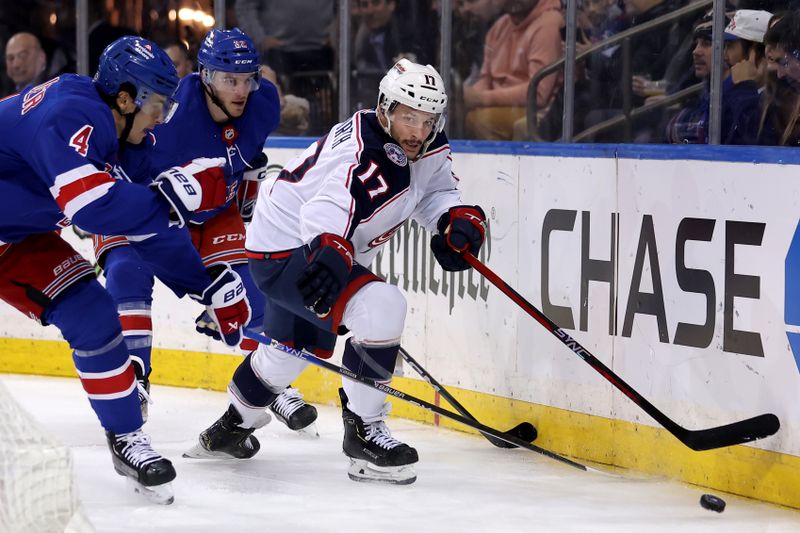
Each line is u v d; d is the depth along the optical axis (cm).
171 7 2273
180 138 1548
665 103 1811
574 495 1305
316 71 2183
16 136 1162
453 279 1669
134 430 1291
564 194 1513
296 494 1300
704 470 1343
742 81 1697
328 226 1205
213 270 1420
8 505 495
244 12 2234
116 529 1148
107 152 1183
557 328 1312
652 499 1289
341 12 2072
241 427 1442
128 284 1620
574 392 1507
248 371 1411
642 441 1421
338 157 1247
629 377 1434
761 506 1261
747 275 1284
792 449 1244
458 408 1526
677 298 1368
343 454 1524
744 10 1669
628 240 1430
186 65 2289
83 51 2272
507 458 1498
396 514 1215
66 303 1240
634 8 1817
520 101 1995
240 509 1231
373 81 2147
